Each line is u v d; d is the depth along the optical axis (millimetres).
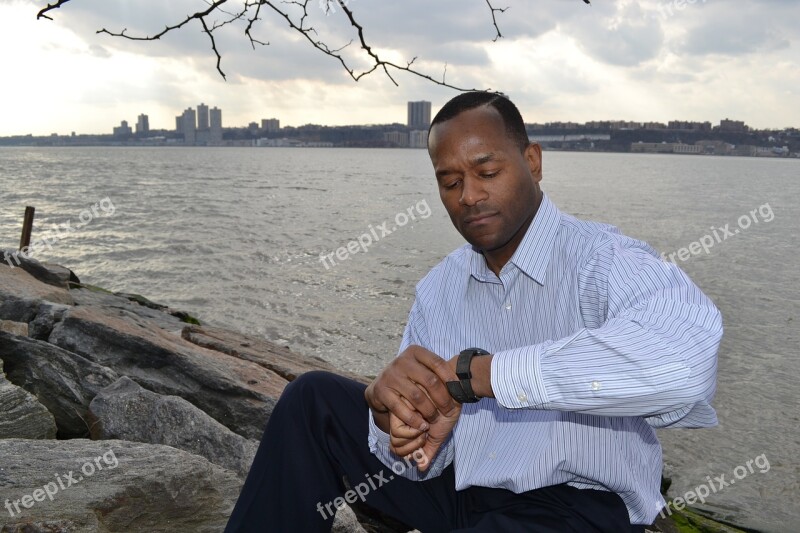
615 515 1730
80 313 5645
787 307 21000
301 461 1855
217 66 2541
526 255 1812
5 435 4105
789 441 10609
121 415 4262
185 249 29891
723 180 128750
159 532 2842
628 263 1672
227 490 3209
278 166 163875
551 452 1721
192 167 145750
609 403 1409
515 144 1790
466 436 1861
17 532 2471
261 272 24625
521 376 1474
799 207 66000
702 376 1398
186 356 5270
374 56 2432
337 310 18969
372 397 1733
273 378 5672
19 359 4855
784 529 7961
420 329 2057
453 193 1808
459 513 1967
